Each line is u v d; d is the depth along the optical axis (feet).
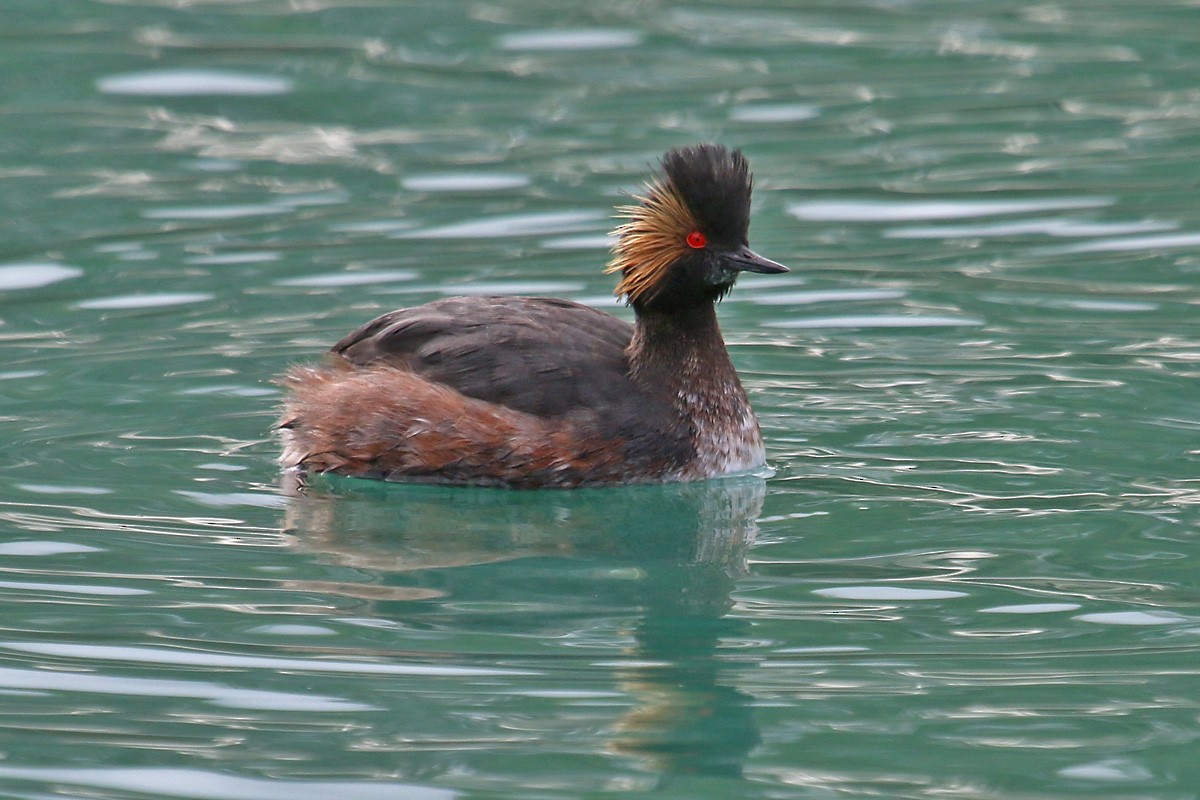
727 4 92.43
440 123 75.77
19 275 59.41
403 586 38.88
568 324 47.34
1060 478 44.16
